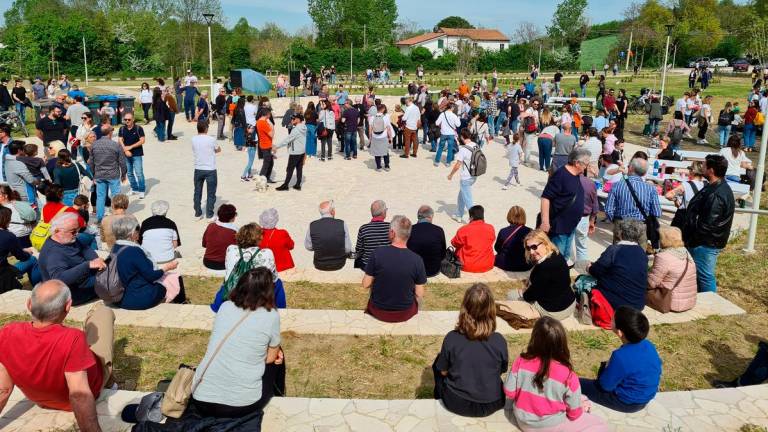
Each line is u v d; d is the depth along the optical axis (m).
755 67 46.19
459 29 96.25
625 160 17.03
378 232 7.66
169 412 4.03
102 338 4.49
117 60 57.53
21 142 10.74
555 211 7.45
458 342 4.33
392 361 5.59
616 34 72.06
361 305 7.09
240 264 6.10
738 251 9.58
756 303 7.58
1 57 49.25
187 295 7.38
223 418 4.00
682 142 21.33
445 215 11.83
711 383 5.39
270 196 13.23
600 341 5.93
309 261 9.12
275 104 33.59
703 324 6.45
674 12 64.75
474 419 4.36
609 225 11.34
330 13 87.25
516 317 6.07
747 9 63.59
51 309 3.80
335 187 14.21
